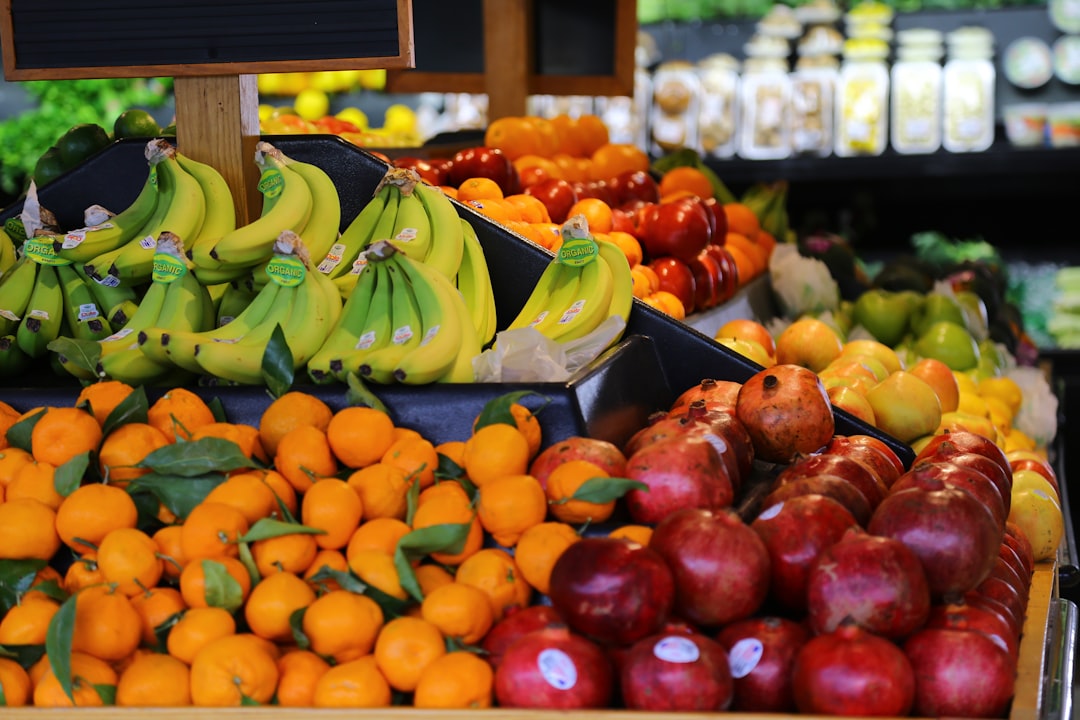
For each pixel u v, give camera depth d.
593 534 1.56
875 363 2.60
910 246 5.85
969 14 5.52
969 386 2.99
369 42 1.98
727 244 3.57
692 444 1.56
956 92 5.39
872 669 1.27
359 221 2.15
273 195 2.03
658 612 1.32
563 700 1.30
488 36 3.80
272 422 1.65
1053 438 3.28
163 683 1.37
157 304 1.91
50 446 1.60
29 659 1.43
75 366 1.85
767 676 1.37
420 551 1.47
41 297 2.09
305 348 1.80
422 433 1.71
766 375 1.90
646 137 5.60
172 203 2.01
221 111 2.10
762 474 1.87
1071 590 2.64
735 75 5.54
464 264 2.17
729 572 1.37
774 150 5.48
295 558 1.46
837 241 4.16
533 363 1.81
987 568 1.46
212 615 1.41
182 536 1.48
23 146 5.00
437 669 1.34
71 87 5.07
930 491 1.48
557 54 3.93
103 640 1.40
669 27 5.73
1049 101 5.55
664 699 1.28
